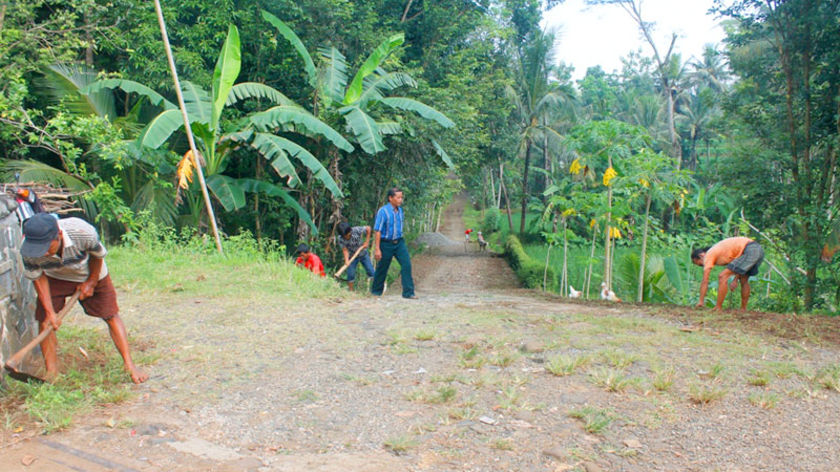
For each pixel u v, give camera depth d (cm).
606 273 1334
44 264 382
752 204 1195
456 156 1822
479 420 373
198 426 363
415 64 1941
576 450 331
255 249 1116
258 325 602
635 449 333
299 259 1023
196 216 1271
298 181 1147
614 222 1338
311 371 468
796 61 1151
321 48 1463
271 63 1486
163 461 316
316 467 312
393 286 1897
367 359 500
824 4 1095
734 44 1248
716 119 1325
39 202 673
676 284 1438
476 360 491
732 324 613
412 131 1436
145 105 1376
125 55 1355
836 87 1122
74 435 342
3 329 390
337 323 623
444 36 2016
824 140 1119
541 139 3456
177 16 1364
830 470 307
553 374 452
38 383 389
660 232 1526
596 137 1331
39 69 1109
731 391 412
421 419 376
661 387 417
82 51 1308
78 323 576
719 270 1703
